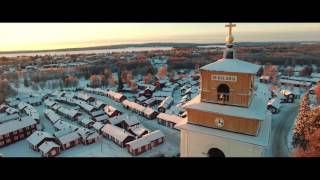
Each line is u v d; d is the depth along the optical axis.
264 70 124.06
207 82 22.58
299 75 129.88
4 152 60.31
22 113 91.44
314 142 39.44
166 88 115.25
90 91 122.81
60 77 148.88
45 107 100.62
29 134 69.38
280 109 82.25
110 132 65.00
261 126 23.11
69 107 99.12
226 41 22.55
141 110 85.69
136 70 157.38
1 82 115.31
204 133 22.50
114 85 134.62
